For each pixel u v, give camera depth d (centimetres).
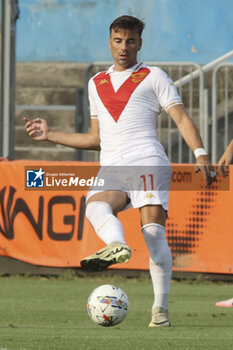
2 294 2580
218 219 2955
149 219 1695
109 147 1703
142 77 1717
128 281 3052
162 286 1748
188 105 4978
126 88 1708
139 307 2255
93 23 5312
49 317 1973
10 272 3119
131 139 1691
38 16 5428
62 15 5366
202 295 2628
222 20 4819
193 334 1598
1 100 3750
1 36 3775
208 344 1434
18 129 5650
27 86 5806
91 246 3003
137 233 3000
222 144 4472
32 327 1728
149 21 4822
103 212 1579
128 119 1695
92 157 4984
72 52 5581
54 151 5512
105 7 5178
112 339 1491
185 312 2130
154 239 1711
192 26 4834
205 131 4316
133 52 1723
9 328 1700
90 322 1859
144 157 1677
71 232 3016
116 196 1659
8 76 3759
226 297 2578
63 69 5766
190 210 2962
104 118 1716
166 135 4769
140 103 1703
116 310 1623
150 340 1481
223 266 2967
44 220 3022
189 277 3033
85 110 4503
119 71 1739
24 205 3025
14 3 3822
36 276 3109
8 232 3053
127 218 2994
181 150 4441
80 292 2670
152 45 4847
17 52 5681
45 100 5703
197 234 2973
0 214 3048
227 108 4325
